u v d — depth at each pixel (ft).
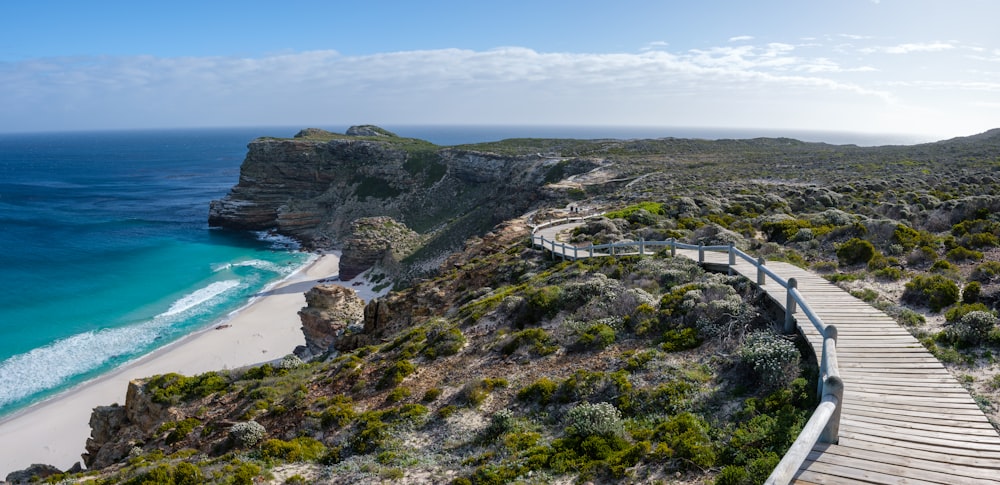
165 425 69.31
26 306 187.42
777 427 32.40
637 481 31.83
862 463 26.45
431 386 56.29
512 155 336.70
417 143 453.58
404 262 242.78
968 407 30.78
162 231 339.36
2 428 112.27
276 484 42.09
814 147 383.86
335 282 240.12
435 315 95.09
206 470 45.96
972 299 48.11
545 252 103.91
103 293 206.80
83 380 134.72
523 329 64.75
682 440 33.53
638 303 59.11
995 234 74.49
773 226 95.09
